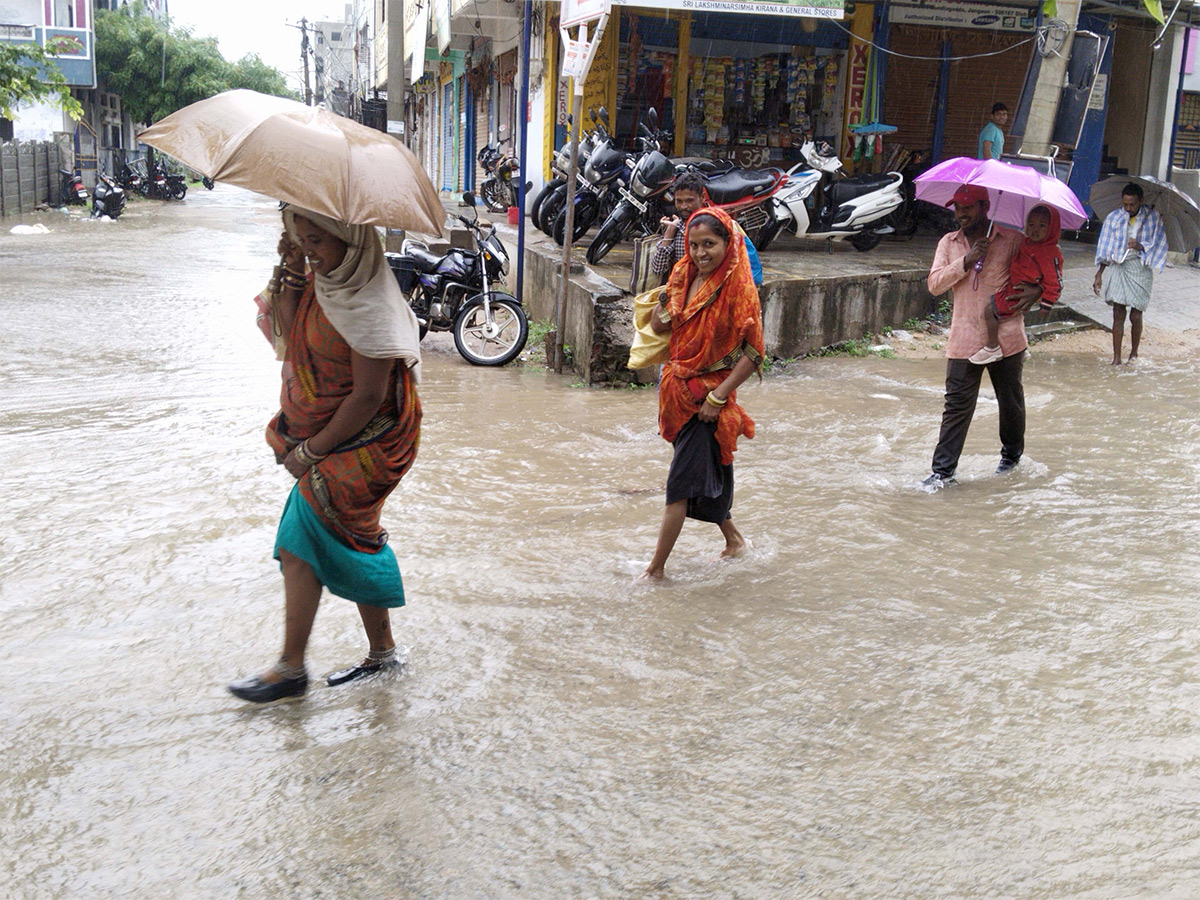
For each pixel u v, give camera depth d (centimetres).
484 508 523
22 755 292
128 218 2681
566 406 765
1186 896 239
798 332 965
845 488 573
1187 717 323
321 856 250
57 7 3534
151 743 300
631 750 301
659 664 356
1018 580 438
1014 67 1628
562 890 240
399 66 1438
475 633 378
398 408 315
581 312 867
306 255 298
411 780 284
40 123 3497
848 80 1559
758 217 1112
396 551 457
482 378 867
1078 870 248
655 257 615
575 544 475
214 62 4725
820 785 284
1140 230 980
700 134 1572
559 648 367
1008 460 615
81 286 1298
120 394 743
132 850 252
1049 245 564
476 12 1550
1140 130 1759
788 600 413
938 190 596
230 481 550
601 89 1466
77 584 414
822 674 350
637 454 636
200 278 1423
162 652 359
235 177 281
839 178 1251
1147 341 1124
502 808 271
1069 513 533
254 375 820
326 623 385
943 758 298
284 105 302
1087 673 352
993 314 562
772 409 778
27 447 603
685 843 257
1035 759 298
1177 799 278
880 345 1037
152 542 460
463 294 946
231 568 434
